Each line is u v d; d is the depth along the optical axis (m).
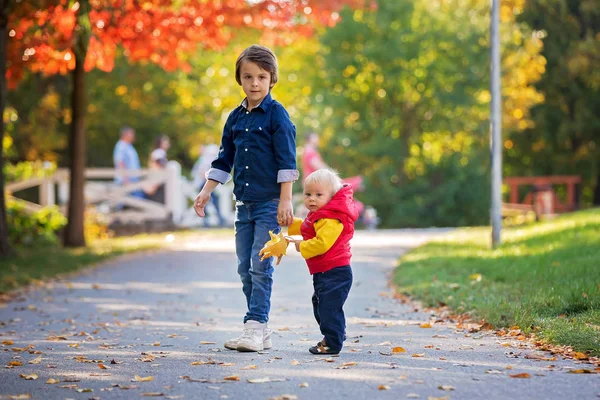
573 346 9.65
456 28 52.53
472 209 53.44
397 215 52.59
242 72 10.24
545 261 17.05
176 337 11.73
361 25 52.88
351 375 8.49
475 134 53.88
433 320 12.75
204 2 23.52
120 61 46.66
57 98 42.22
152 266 22.67
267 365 9.15
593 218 25.08
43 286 18.50
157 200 36.69
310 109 54.62
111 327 12.88
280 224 10.17
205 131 59.75
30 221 28.05
